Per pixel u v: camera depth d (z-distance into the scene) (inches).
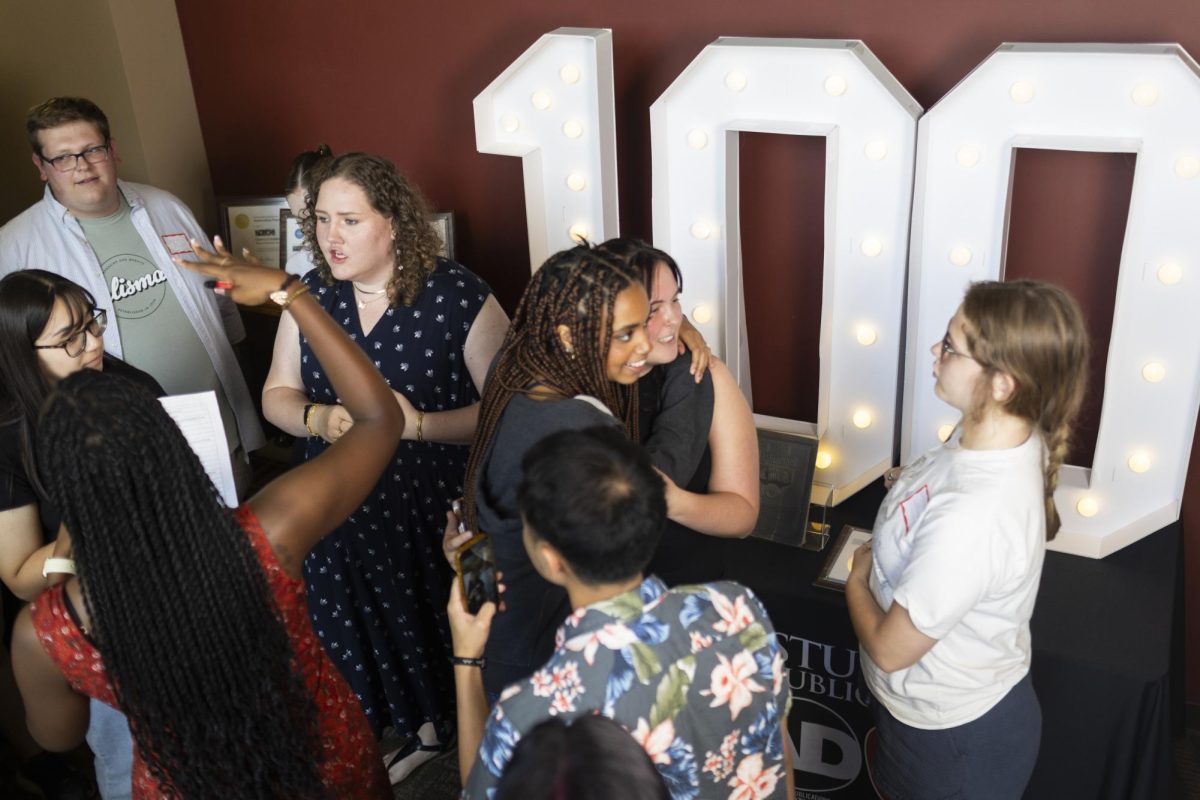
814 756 94.4
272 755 53.6
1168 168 80.1
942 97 92.4
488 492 64.0
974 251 88.4
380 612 100.7
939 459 65.8
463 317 91.3
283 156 130.6
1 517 78.0
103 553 48.0
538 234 104.0
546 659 66.1
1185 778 101.3
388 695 104.2
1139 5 83.9
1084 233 93.1
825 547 94.6
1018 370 59.2
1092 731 81.0
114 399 47.8
